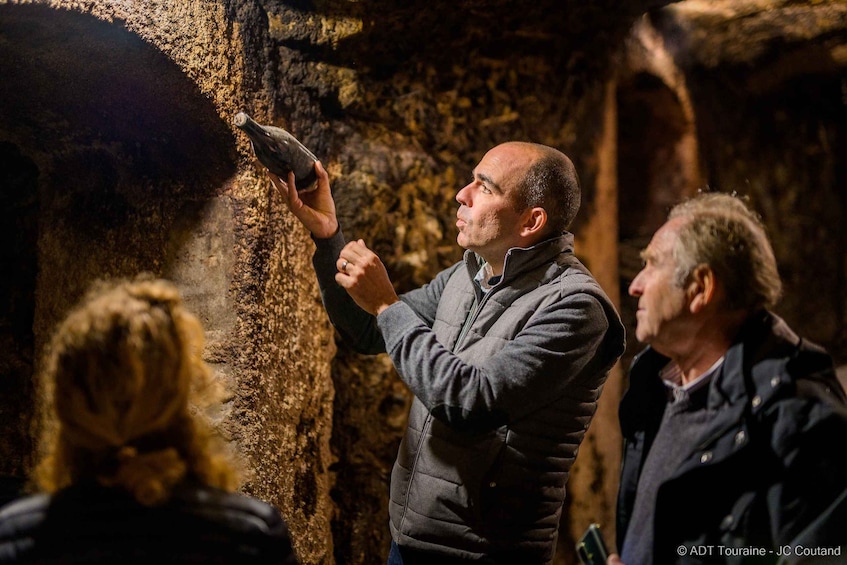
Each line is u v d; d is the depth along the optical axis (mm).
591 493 2885
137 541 1028
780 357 1353
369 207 2535
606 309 1708
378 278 1738
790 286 4219
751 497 1316
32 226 2576
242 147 2184
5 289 2590
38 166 2553
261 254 2232
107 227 2439
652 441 1532
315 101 2496
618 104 3471
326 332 2518
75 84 2211
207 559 1050
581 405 1740
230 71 2164
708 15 3521
